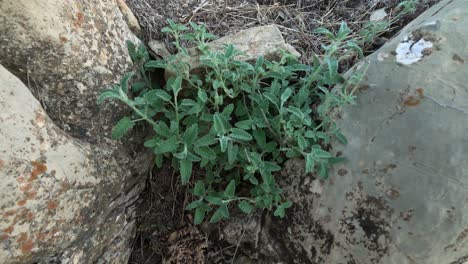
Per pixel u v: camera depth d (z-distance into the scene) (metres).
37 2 1.49
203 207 1.92
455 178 1.55
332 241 1.75
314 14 2.39
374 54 1.88
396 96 1.73
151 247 2.14
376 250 1.65
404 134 1.67
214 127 1.71
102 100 1.66
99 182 1.68
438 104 1.65
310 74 1.99
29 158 1.39
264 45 2.05
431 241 1.56
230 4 2.40
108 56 1.76
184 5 2.35
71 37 1.59
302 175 1.86
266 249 1.96
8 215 1.34
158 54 2.15
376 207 1.67
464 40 1.71
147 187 2.13
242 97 2.01
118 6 2.01
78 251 1.68
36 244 1.44
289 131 1.77
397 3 2.25
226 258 2.07
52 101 1.64
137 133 1.90
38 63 1.55
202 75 2.01
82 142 1.70
